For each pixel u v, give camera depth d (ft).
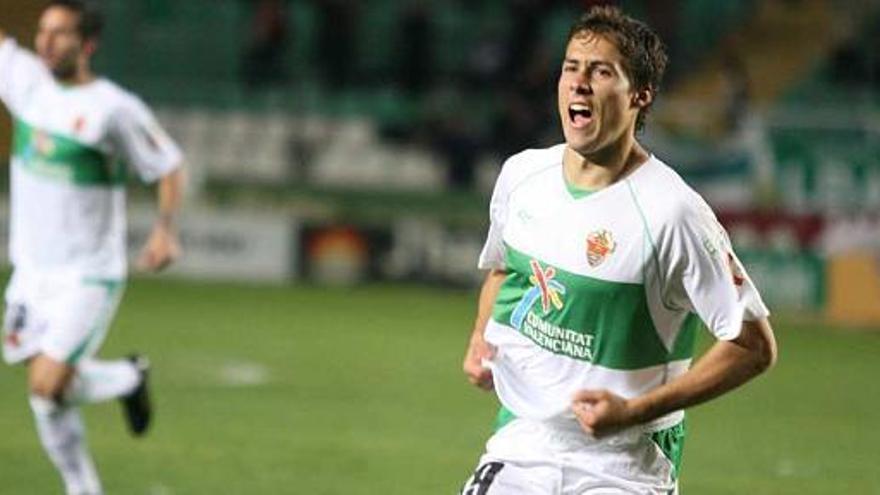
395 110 250.78
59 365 88.74
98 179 90.48
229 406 128.47
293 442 114.01
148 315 181.37
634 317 52.65
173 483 98.94
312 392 136.56
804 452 118.73
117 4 272.31
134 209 218.59
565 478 53.98
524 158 55.77
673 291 52.37
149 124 91.76
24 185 91.09
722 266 51.57
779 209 207.72
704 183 211.61
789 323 202.18
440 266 215.92
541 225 53.78
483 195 228.63
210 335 168.04
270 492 96.99
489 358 56.08
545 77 239.09
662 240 51.88
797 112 236.43
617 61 51.21
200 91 247.50
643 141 213.46
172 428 118.21
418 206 228.02
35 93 91.15
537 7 252.83
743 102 233.35
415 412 128.57
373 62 274.98
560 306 53.36
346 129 237.45
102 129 89.86
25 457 105.29
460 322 185.88
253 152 235.40
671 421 54.49
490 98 247.29
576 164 53.62
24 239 91.04
